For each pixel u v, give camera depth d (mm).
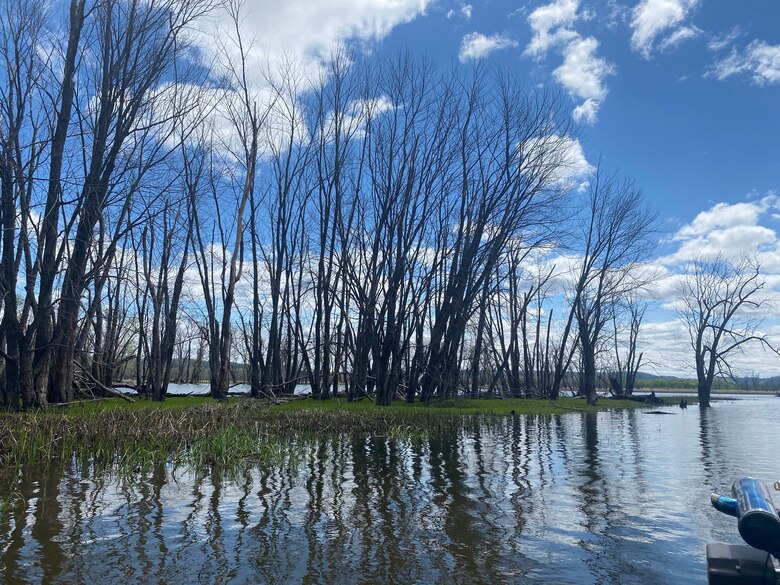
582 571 6969
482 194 30281
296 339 33656
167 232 30422
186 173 28781
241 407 21875
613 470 13250
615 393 54031
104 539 7855
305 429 19375
